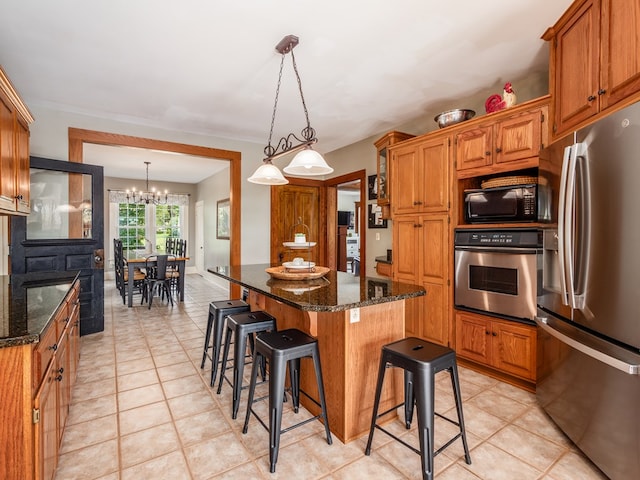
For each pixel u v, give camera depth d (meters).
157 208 8.62
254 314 2.38
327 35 2.36
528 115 2.46
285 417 2.14
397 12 2.11
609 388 1.53
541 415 2.16
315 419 2.01
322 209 5.82
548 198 2.07
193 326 4.15
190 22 2.21
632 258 1.41
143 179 8.34
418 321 3.26
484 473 1.64
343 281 2.42
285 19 2.18
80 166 3.64
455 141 2.98
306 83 3.11
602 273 1.56
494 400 2.35
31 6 2.04
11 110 2.03
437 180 3.12
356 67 2.80
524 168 2.50
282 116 3.96
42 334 1.18
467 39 2.41
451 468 1.67
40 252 3.43
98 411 2.19
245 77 2.98
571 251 1.74
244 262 5.02
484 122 2.76
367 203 4.84
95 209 3.76
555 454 1.78
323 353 2.05
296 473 1.64
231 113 3.86
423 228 3.24
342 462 1.72
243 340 2.16
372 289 2.08
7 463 1.11
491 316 2.67
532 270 2.39
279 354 1.69
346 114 3.88
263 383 2.50
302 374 2.29
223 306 2.67
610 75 1.70
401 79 3.02
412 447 1.67
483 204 2.79
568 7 2.04
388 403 2.09
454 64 2.77
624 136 1.44
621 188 1.46
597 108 1.80
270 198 5.24
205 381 2.64
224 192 7.00
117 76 2.97
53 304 1.63
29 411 1.14
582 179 1.68
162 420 2.10
